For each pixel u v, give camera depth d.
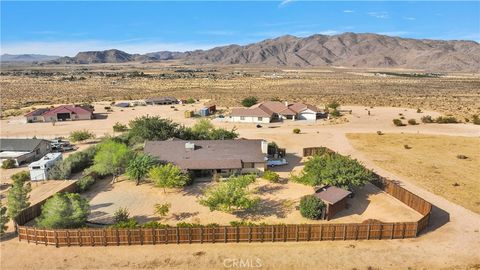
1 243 35.19
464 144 75.31
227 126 95.81
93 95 171.75
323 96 163.50
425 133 86.31
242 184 44.19
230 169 53.78
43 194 48.50
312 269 31.11
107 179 53.69
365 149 71.31
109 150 54.47
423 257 32.84
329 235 35.50
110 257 32.72
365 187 49.66
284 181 52.59
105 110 125.38
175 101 141.50
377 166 59.91
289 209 43.28
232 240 35.22
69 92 182.50
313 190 48.88
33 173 53.72
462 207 43.75
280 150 65.62
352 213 42.12
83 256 32.88
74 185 48.00
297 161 63.03
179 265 31.61
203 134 71.38
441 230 37.91
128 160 53.09
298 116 106.56
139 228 34.53
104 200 46.25
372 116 110.94
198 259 32.44
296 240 35.47
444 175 55.44
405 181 52.75
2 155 62.66
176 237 34.84
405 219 40.50
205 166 53.03
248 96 163.50
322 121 102.75
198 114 114.75
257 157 55.62
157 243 34.91
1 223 36.06
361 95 167.38
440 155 66.94
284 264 31.75
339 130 90.12
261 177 54.09
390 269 31.12
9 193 39.75
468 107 127.50
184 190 49.28
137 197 47.16
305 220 40.44
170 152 55.97
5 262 31.97
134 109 127.94
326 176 46.09
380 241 35.56
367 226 35.47
